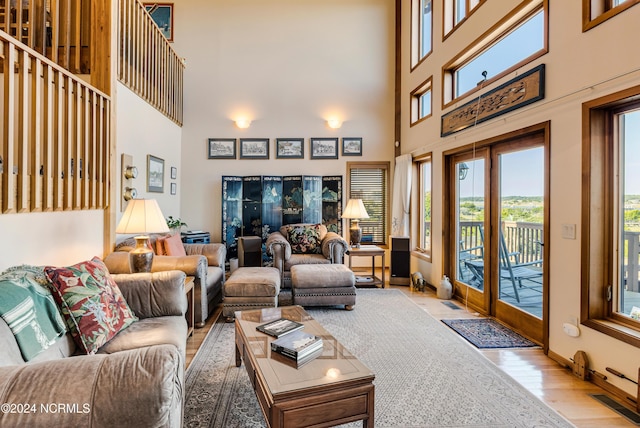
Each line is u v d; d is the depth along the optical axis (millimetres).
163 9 6039
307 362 1721
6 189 2045
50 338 1671
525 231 3221
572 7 2494
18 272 1884
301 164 6188
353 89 6223
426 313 3824
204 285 3408
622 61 2113
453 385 2309
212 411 1993
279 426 1433
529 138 3129
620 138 2314
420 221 5578
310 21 6176
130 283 2391
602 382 2262
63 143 2643
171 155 5457
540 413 1997
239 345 2301
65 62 3193
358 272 6074
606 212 2363
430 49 4949
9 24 2748
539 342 3006
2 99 2555
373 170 6297
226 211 5922
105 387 1022
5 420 952
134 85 3949
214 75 6078
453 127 4234
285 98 6164
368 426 1582
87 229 3027
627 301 2277
